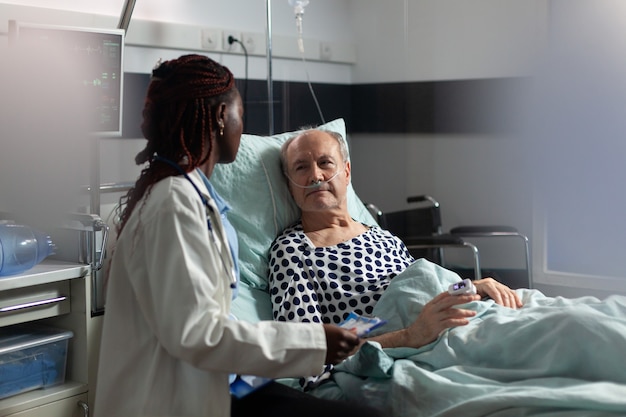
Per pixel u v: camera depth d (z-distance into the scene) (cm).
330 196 194
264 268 190
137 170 248
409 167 320
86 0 236
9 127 172
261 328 123
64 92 175
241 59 291
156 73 132
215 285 123
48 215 180
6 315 162
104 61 180
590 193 226
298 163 195
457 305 167
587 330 140
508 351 148
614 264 221
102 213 194
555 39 239
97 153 186
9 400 166
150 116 131
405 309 171
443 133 304
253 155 203
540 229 238
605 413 127
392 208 329
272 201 198
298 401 136
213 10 279
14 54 169
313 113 323
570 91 232
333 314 182
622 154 222
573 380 138
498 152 279
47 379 174
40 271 167
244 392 137
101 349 129
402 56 315
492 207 281
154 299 121
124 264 126
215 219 128
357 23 329
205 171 134
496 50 274
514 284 245
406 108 318
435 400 143
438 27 300
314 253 188
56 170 180
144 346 127
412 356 162
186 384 125
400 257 198
